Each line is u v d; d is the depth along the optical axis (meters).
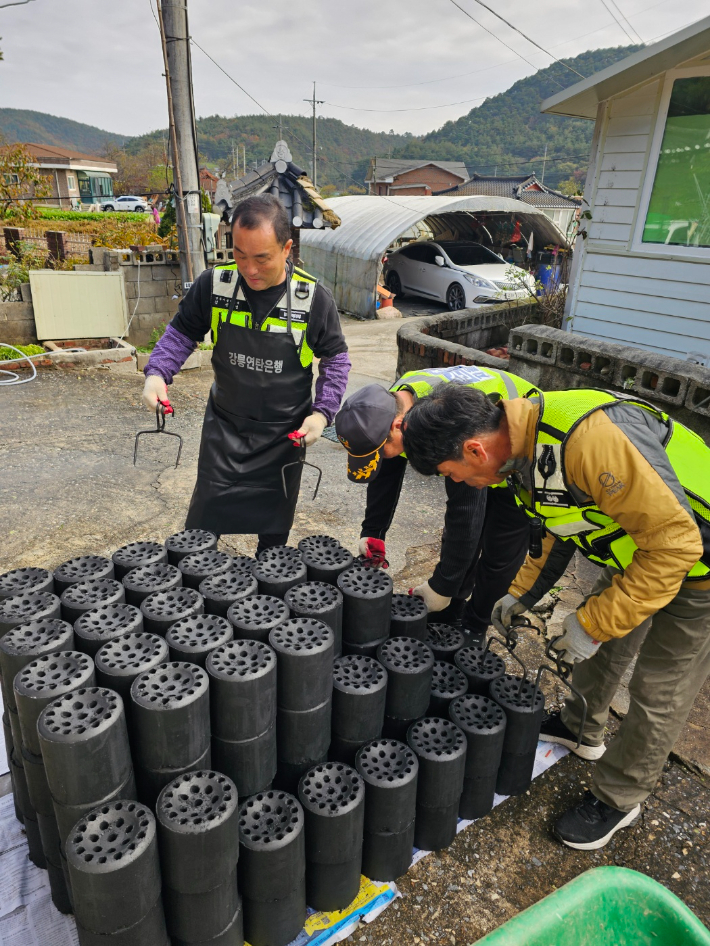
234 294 2.38
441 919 1.73
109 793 1.36
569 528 1.63
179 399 6.32
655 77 4.79
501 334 7.50
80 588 1.81
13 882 1.75
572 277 5.79
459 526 2.05
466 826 2.01
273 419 2.55
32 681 1.43
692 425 3.82
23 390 6.38
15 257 9.18
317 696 1.63
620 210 5.30
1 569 3.31
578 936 0.95
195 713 1.42
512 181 42.06
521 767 2.05
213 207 9.59
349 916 1.70
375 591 1.88
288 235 2.25
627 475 1.39
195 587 1.93
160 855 1.36
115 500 4.13
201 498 2.67
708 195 4.74
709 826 2.05
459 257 13.74
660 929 0.96
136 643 1.58
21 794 1.68
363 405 1.93
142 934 1.33
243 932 1.60
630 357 4.06
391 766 1.71
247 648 1.59
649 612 1.49
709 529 1.52
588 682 2.16
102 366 7.29
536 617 3.05
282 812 1.56
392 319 12.84
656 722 1.78
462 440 1.48
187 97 6.81
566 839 1.93
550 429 1.47
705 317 4.95
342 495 4.34
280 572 1.97
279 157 10.38
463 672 2.05
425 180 57.31
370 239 13.07
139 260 7.95
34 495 4.15
